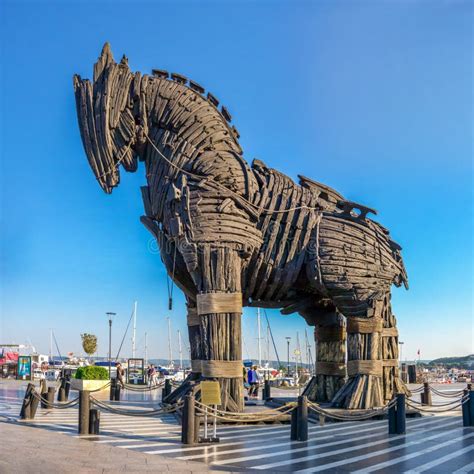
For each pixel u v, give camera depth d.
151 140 11.16
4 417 10.95
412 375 28.50
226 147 11.26
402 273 12.92
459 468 6.52
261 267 11.35
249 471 6.09
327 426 10.46
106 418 11.25
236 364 10.29
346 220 12.00
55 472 5.79
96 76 11.06
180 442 7.98
